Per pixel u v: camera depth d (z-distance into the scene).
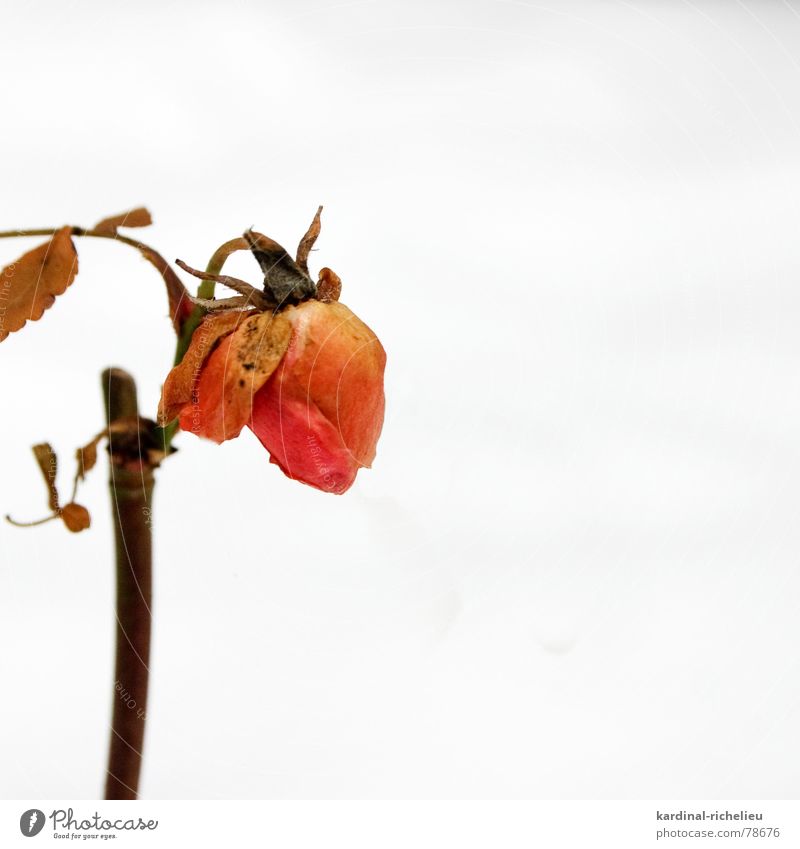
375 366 0.60
